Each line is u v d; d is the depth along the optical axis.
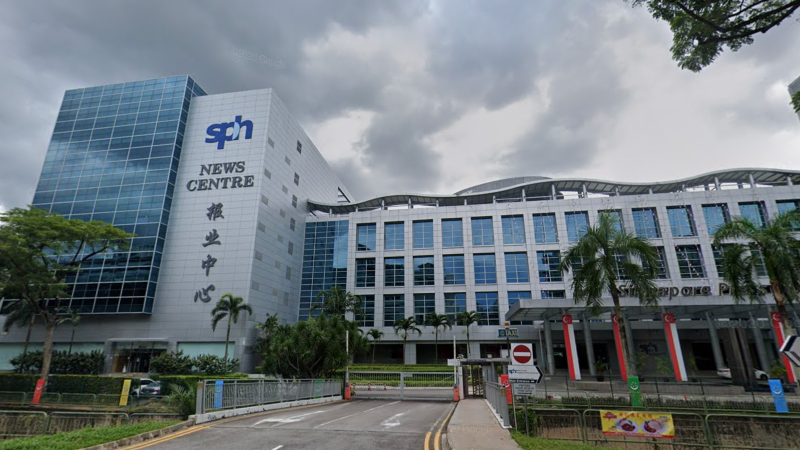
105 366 49.53
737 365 35.09
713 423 16.86
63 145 60.34
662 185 59.38
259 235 54.47
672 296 34.22
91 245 40.44
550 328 45.16
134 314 51.56
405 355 57.84
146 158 57.09
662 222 55.19
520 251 58.94
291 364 28.50
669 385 27.47
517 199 66.56
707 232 53.88
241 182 55.88
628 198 57.31
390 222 65.06
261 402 19.06
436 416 17.66
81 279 52.22
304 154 70.25
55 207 56.75
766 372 35.22
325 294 56.94
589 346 39.97
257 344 49.38
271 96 59.62
